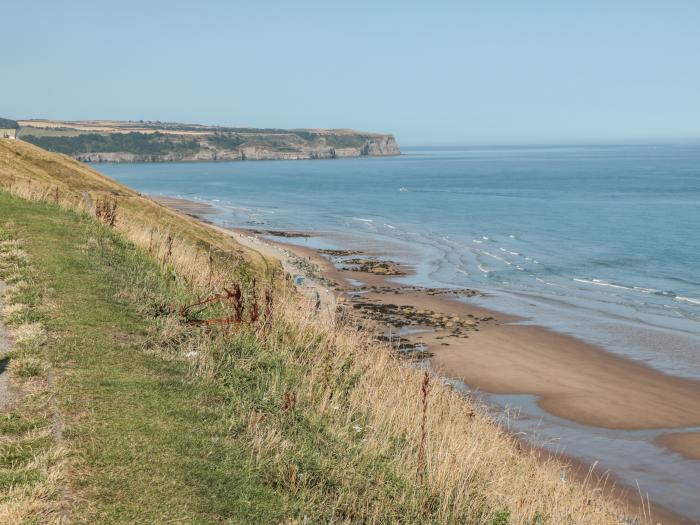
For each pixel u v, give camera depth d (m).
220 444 7.25
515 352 35.59
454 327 40.22
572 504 11.59
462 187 183.38
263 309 12.86
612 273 59.66
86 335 9.77
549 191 163.75
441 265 63.53
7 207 18.27
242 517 6.04
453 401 14.32
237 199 148.62
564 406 28.03
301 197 154.12
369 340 15.24
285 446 7.72
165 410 7.73
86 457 6.26
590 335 39.44
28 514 5.27
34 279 12.21
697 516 19.17
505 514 8.16
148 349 9.88
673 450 23.86
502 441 14.33
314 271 55.81
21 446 6.34
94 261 14.37
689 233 83.75
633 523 15.84
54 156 40.47
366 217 110.19
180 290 13.84
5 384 7.75
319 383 10.48
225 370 9.79
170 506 5.81
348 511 7.00
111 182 41.72
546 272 60.19
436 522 7.45
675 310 45.94
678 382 31.47
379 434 9.46
